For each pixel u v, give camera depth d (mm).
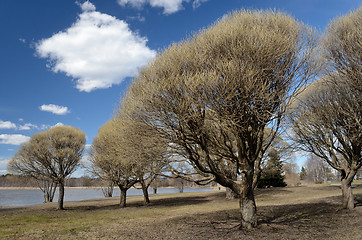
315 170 62750
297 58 9828
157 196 39250
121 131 12625
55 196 60688
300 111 14320
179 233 11047
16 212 23500
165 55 10500
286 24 9969
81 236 11500
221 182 10805
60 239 10992
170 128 9820
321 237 9078
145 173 25578
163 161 11305
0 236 11898
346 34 12023
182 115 8930
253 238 9242
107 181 27312
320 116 13625
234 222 12852
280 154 24922
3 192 78625
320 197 21859
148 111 9617
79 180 74375
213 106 8938
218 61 9297
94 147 26891
